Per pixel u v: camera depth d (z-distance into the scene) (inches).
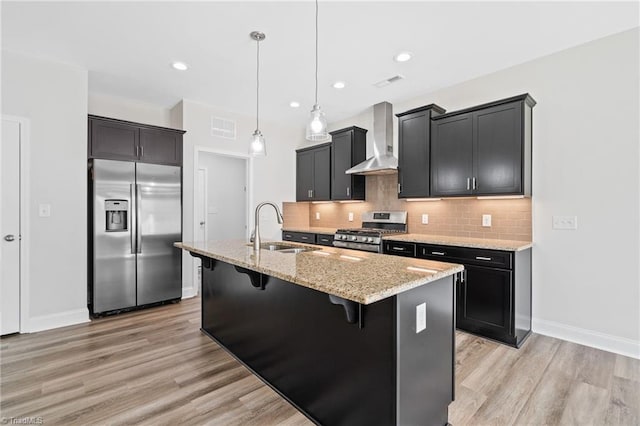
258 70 127.1
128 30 99.1
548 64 113.1
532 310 116.2
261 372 85.6
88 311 127.6
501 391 77.5
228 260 79.0
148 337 110.1
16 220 111.5
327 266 67.7
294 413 71.4
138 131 139.7
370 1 85.0
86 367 88.5
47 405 71.2
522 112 109.3
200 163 234.1
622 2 84.3
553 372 86.2
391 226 166.2
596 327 102.7
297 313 74.3
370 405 57.0
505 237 124.5
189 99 160.7
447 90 143.0
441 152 132.1
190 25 96.5
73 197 122.6
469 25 95.6
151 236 141.6
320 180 194.4
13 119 110.7
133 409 70.5
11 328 110.5
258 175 193.2
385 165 150.7
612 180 100.1
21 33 100.7
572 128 107.7
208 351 100.0
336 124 199.8
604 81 101.5
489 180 117.3
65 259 120.7
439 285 63.4
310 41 105.1
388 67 123.6
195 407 72.0
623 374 84.9
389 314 53.7
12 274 110.8
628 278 97.2
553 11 88.6
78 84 123.9
